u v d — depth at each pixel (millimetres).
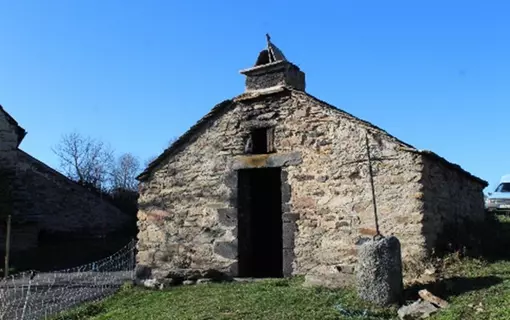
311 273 10414
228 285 11102
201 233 12281
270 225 13711
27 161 22312
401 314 7672
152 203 12953
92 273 16359
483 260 9914
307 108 11500
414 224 9906
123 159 46250
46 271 17672
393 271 8250
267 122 11961
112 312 10141
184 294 10656
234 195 12062
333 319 7656
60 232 22422
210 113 12523
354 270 10211
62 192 22844
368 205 10477
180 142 12844
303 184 11312
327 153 11117
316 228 11023
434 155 10320
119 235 23875
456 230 11156
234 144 12258
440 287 8445
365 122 10773
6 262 16328
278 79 12219
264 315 8102
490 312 7055
